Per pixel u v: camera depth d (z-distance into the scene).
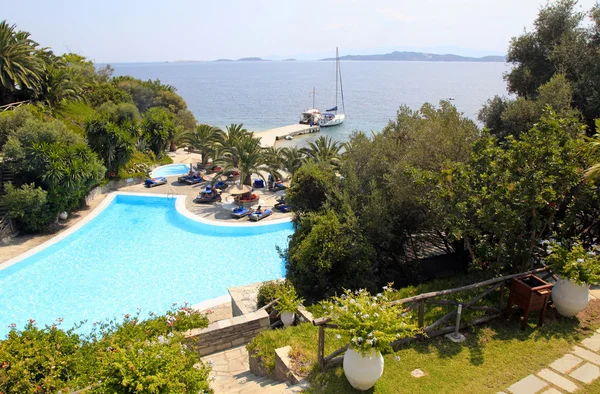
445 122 13.79
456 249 14.52
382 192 14.06
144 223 24.52
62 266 18.70
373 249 12.57
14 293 16.27
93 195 27.83
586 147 8.96
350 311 6.05
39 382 7.06
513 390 5.95
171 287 16.92
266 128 88.19
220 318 13.82
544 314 7.84
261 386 7.24
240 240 22.06
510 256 9.23
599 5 16.95
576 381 6.11
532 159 8.67
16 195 20.48
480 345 7.19
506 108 16.52
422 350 7.07
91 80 56.72
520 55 19.14
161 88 72.88
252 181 33.28
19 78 35.81
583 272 7.48
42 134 24.23
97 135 29.34
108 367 5.49
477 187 9.13
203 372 6.09
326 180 16.47
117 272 18.19
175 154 45.59
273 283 12.78
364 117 102.75
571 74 16.81
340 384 6.25
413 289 10.29
